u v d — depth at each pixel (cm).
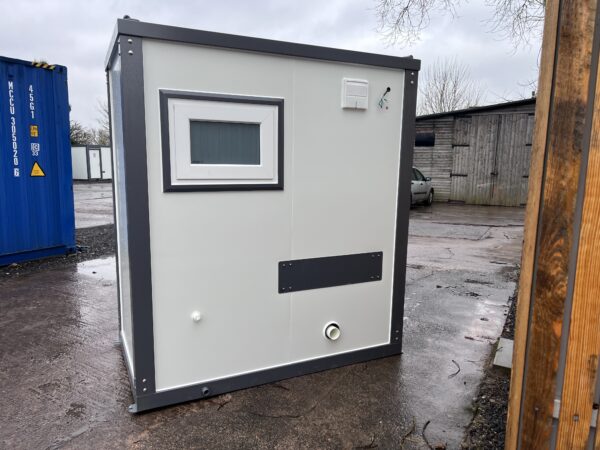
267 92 240
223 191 237
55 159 601
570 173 145
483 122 1496
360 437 217
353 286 286
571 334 151
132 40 204
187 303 237
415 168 1545
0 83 526
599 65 138
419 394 259
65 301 431
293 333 271
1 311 401
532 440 162
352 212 277
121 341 324
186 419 230
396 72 276
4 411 238
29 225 580
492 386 270
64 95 598
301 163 256
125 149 211
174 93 216
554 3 141
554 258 150
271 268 257
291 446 209
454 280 524
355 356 294
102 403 246
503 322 384
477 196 1531
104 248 686
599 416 153
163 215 224
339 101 262
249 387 261
